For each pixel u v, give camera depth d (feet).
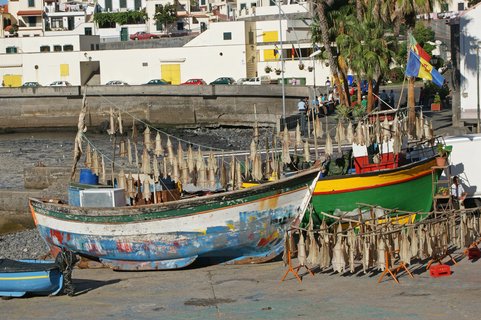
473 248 88.84
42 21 433.07
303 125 188.55
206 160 110.52
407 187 100.89
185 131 295.89
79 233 95.61
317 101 222.69
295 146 101.96
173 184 101.81
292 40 323.78
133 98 314.14
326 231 84.02
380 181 98.99
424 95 230.27
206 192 102.47
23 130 326.03
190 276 89.25
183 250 92.07
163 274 91.50
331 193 98.32
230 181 99.60
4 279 81.87
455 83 183.62
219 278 87.30
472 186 109.09
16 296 82.43
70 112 323.16
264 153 113.91
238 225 91.15
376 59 187.83
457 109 182.29
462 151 108.99
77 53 348.59
